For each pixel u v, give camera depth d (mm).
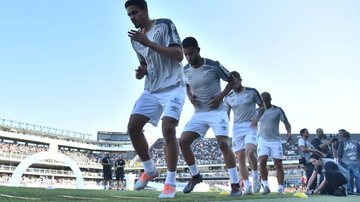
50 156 36688
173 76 4324
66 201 3379
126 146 75438
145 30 4215
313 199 5492
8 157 54031
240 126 7980
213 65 5789
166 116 4191
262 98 8352
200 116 5906
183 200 3818
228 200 4078
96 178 64938
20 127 65500
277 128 8680
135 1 4105
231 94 8094
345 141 11961
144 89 4508
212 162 62062
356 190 11562
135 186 4531
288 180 52000
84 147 71750
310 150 11297
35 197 3922
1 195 3941
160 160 64000
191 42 5688
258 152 8727
